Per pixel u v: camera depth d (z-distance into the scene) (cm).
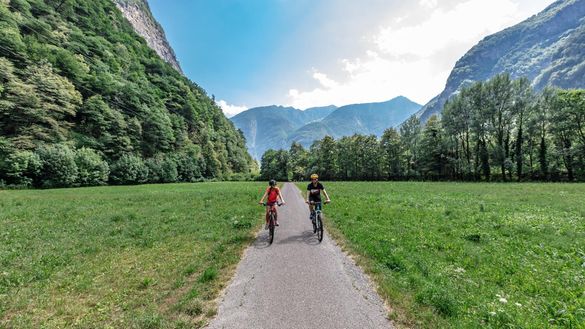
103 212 1697
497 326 418
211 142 13325
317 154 11188
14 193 3547
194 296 542
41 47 7419
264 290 570
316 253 830
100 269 713
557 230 1027
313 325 433
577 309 437
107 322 460
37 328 443
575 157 4738
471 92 5969
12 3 8512
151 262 766
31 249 890
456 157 6525
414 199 2112
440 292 514
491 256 748
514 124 5497
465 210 1529
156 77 14600
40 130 5603
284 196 2872
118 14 17588
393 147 8156
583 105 4547
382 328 426
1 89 5212
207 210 1722
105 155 7025
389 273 645
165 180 8794
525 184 3988
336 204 1881
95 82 8588
